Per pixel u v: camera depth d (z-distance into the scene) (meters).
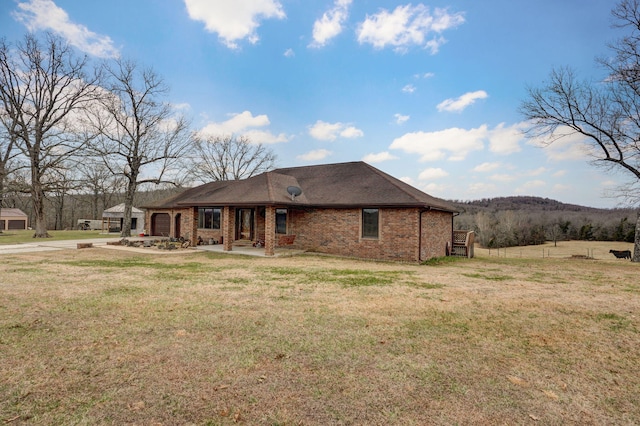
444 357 4.09
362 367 3.77
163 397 3.06
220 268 10.95
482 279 9.73
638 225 17.64
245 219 20.14
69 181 24.11
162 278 8.96
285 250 16.16
